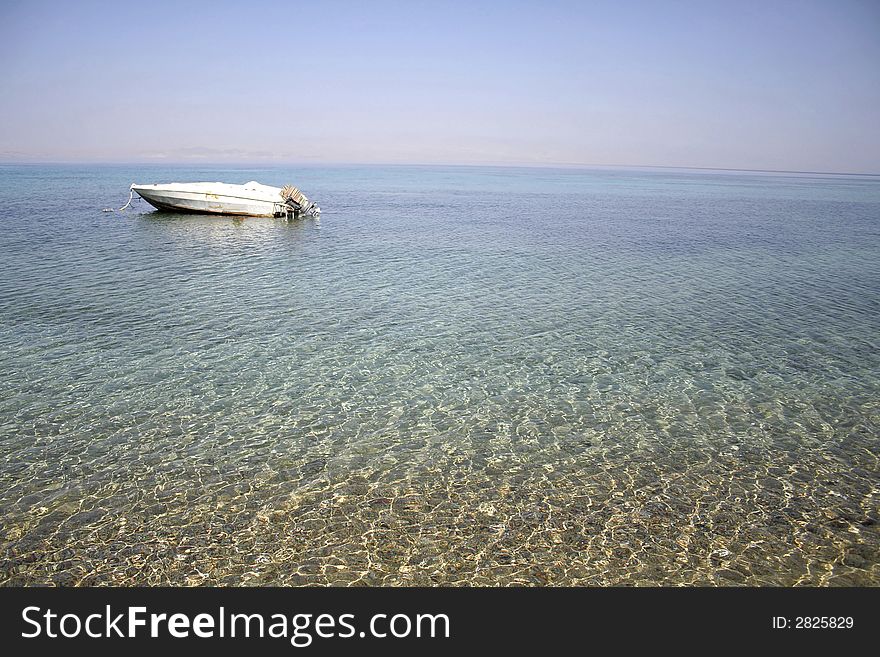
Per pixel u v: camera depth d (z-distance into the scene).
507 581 9.87
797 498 12.16
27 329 21.14
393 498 11.98
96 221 48.53
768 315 24.91
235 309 24.25
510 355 19.80
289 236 44.16
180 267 31.98
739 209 78.44
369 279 30.27
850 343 21.48
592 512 11.62
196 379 17.38
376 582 9.80
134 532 10.81
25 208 57.72
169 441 13.95
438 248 40.56
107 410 15.34
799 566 10.27
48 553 10.27
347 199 85.31
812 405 16.45
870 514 11.68
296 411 15.60
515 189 123.31
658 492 12.30
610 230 52.50
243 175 158.50
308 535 10.84
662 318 24.20
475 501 11.92
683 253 40.34
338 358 19.23
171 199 50.53
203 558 10.25
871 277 33.09
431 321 23.23
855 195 121.19
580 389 17.27
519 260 36.53
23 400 15.75
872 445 14.35
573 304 26.14
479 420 15.32
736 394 17.08
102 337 20.55
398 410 15.78
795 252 41.38
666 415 15.74
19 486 12.06
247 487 12.23
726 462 13.49
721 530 11.12
